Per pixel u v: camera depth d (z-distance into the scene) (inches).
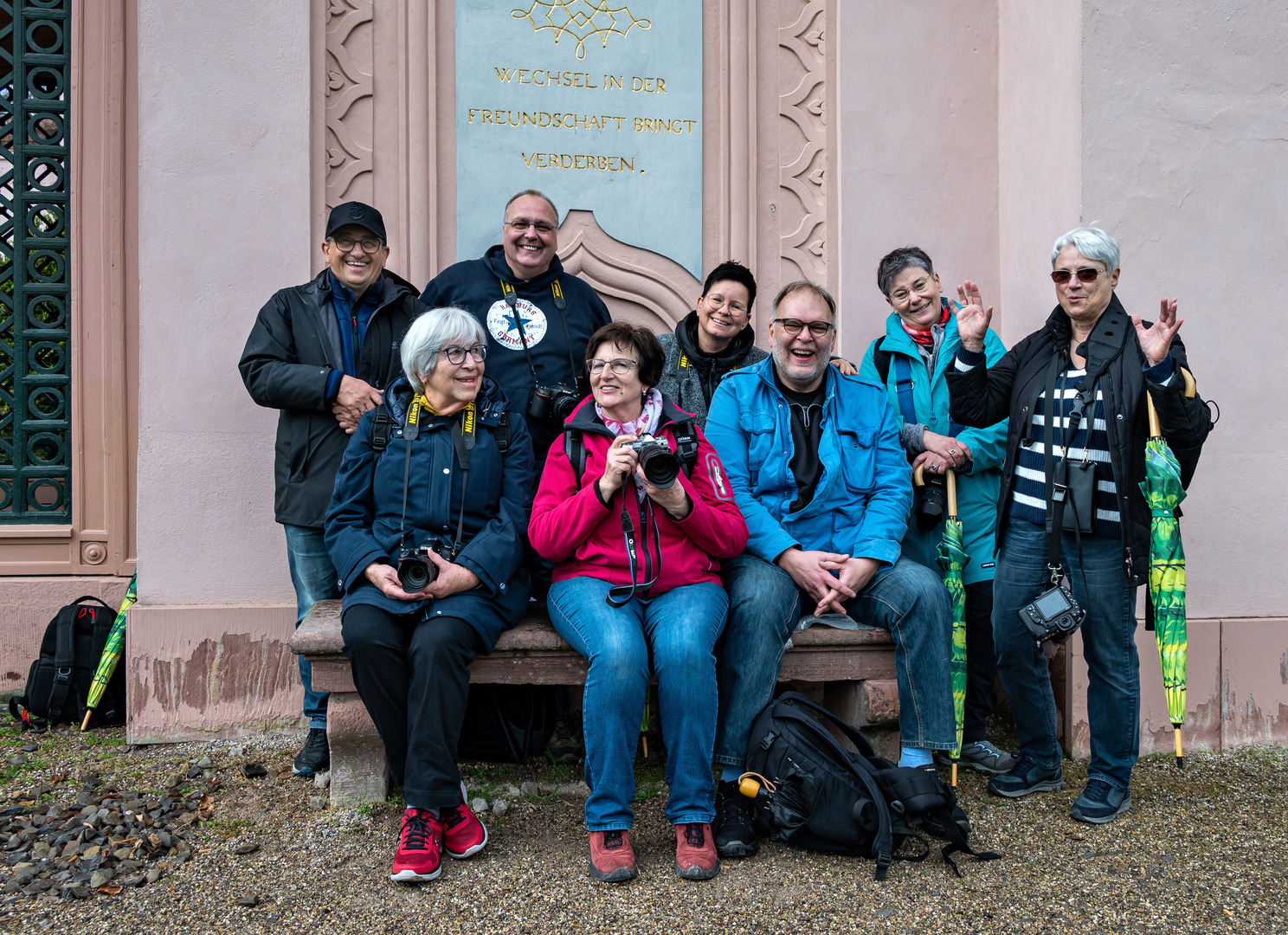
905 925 92.8
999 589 124.0
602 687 101.8
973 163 167.3
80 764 133.3
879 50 163.5
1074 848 110.2
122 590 163.0
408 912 94.3
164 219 142.7
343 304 131.3
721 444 126.5
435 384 114.5
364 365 129.4
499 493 117.4
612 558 110.6
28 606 161.2
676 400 136.6
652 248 163.0
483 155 157.0
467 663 106.6
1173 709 117.0
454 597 108.9
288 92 145.9
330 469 127.6
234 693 145.1
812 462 127.3
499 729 131.0
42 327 164.4
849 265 162.9
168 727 143.3
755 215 165.0
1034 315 157.5
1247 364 150.8
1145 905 97.1
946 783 120.2
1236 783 132.9
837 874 102.7
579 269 161.6
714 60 164.9
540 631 115.4
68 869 100.2
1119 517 114.9
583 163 160.6
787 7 165.8
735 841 106.0
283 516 128.6
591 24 160.2
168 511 144.3
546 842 110.0
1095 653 118.6
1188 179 148.5
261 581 146.9
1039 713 125.0
